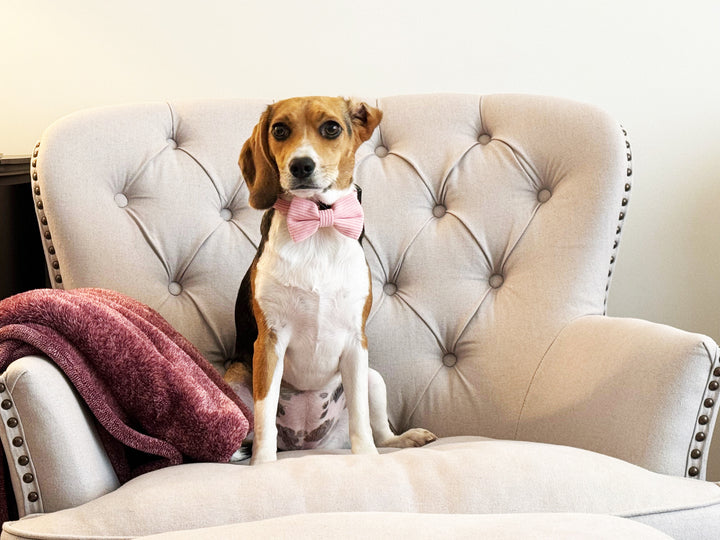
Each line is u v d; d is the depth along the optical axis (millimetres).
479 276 1862
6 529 1128
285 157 1480
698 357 1304
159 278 1812
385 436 1700
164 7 2236
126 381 1337
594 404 1456
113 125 1835
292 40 2248
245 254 1863
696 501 1149
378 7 2242
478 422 1756
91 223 1740
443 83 2258
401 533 878
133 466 1439
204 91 2256
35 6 2232
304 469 1174
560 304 1723
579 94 2246
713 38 2219
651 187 2248
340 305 1557
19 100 2252
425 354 1831
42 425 1173
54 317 1290
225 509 1099
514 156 1875
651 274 2262
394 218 1883
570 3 2229
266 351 1558
